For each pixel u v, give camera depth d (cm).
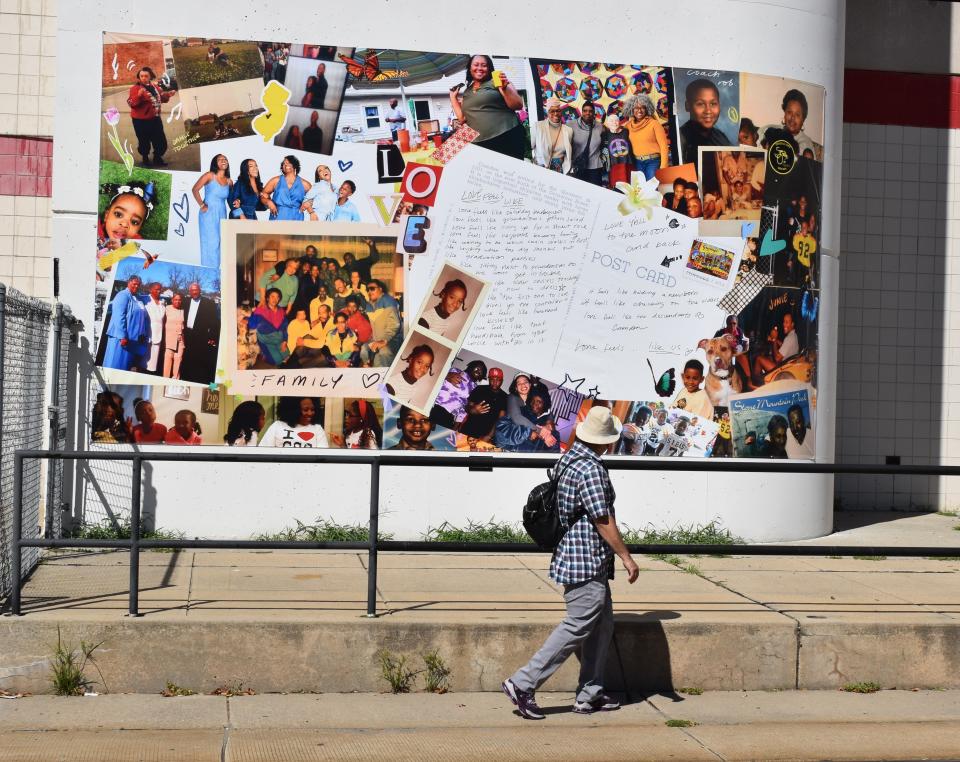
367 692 706
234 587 803
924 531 1198
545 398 1038
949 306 1374
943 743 637
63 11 973
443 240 1023
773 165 1088
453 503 1025
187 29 989
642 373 1055
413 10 1020
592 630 673
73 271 975
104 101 977
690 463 730
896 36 1367
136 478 697
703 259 1066
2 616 685
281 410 996
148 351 980
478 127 1029
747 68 1079
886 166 1364
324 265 1004
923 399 1370
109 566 870
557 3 1043
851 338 1359
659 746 621
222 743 602
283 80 1001
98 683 680
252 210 995
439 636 712
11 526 764
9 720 628
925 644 755
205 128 989
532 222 1036
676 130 1062
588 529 662
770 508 1088
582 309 1045
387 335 1013
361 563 920
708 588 861
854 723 677
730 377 1072
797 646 745
